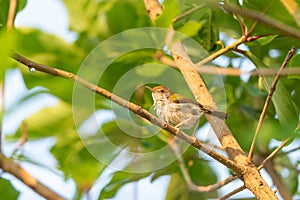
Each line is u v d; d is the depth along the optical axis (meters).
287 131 9.23
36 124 10.83
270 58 12.32
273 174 11.55
